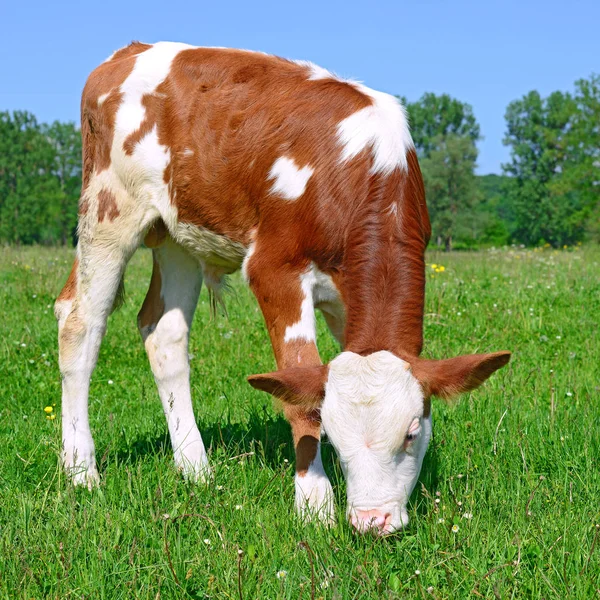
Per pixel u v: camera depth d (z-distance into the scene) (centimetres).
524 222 9612
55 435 495
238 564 307
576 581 309
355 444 344
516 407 532
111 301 502
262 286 433
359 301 395
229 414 558
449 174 7600
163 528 353
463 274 1100
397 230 400
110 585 318
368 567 326
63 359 487
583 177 6475
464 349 696
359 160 410
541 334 746
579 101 6481
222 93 465
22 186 9081
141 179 488
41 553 335
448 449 464
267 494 413
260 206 437
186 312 523
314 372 362
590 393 570
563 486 402
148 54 500
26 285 1032
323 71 468
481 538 346
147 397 614
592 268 1141
